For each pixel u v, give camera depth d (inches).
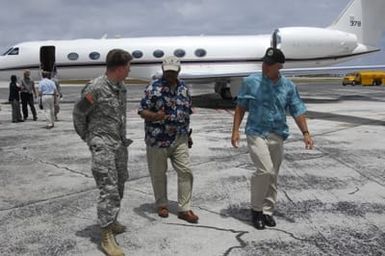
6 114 714.2
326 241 172.7
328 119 577.0
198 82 843.4
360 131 469.7
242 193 239.8
